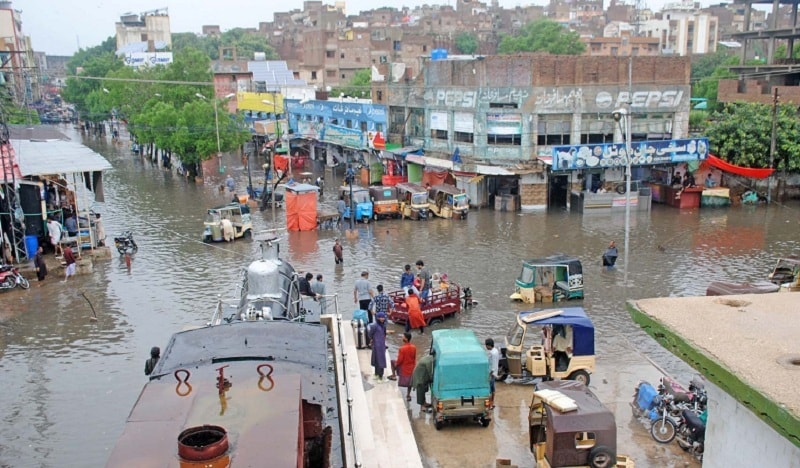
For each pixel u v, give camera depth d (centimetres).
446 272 2777
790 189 4200
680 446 1397
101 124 9056
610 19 14638
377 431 1434
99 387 1759
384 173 5062
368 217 3788
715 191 4038
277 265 1697
